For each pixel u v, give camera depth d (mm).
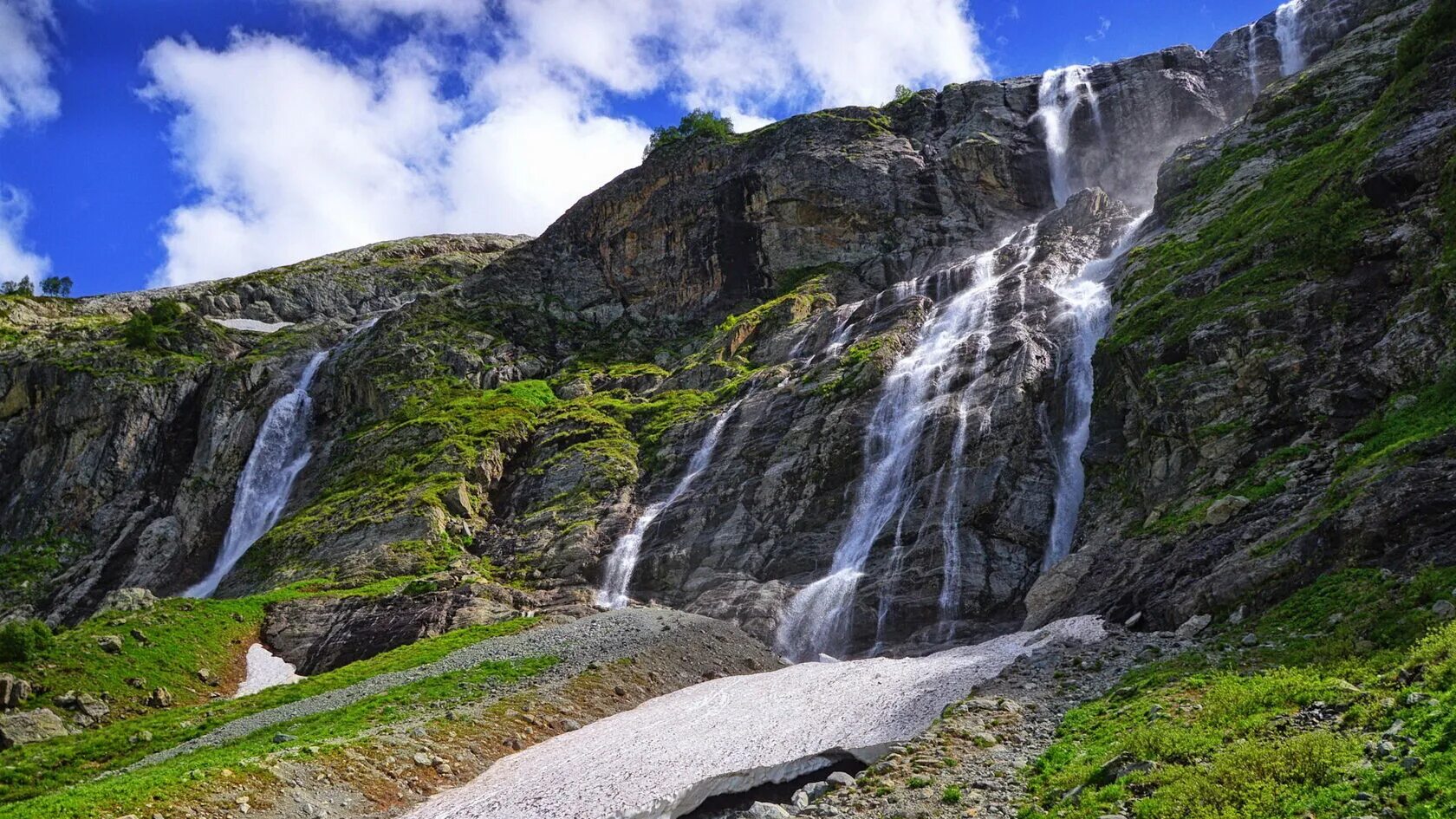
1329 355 40875
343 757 30500
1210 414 43312
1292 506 33750
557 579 61000
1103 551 40969
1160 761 20188
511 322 107688
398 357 98438
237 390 96562
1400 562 26812
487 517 71938
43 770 36812
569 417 81375
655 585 59469
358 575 62531
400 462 79938
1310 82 70938
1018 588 49500
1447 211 40562
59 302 143500
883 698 32219
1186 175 71625
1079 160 99562
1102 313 62469
